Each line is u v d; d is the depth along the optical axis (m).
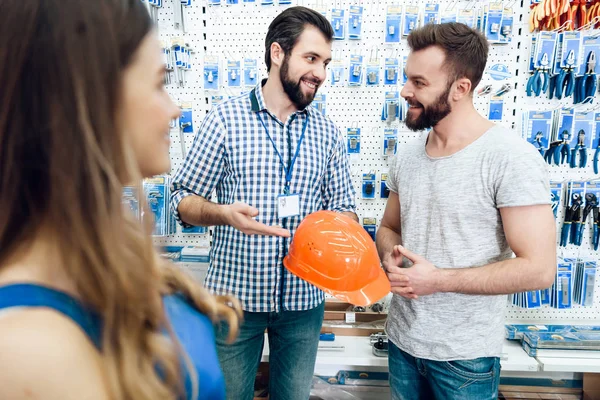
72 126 0.33
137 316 0.38
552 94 1.77
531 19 1.74
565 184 1.81
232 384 1.43
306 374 1.51
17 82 0.32
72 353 0.32
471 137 1.21
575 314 1.94
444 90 1.18
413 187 1.32
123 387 0.35
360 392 2.03
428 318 1.25
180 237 1.98
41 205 0.36
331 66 1.82
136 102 0.39
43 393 0.30
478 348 1.19
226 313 0.66
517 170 1.09
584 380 1.98
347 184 1.63
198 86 1.88
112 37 0.35
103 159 0.35
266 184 1.39
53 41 0.32
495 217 1.17
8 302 0.33
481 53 1.16
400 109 1.81
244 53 1.85
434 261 1.25
